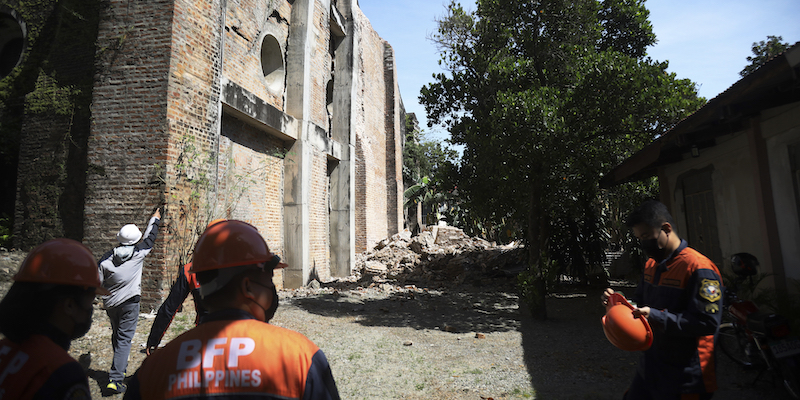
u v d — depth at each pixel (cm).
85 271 138
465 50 859
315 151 1250
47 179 756
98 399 388
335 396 115
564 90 802
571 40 819
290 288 1141
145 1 725
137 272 417
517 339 625
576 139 714
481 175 821
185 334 118
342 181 1520
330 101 1582
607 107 712
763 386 414
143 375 113
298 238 1146
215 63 805
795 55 326
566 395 402
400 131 2691
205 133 771
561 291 1123
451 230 1762
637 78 691
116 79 718
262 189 1052
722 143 650
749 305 425
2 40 890
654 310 214
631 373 464
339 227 1510
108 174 702
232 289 122
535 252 785
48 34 823
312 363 112
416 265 1478
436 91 860
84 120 755
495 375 462
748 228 590
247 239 126
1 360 121
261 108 982
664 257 237
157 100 700
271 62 1158
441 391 417
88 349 510
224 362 108
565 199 935
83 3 793
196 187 738
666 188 855
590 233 1157
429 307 882
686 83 735
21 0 848
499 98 721
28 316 126
